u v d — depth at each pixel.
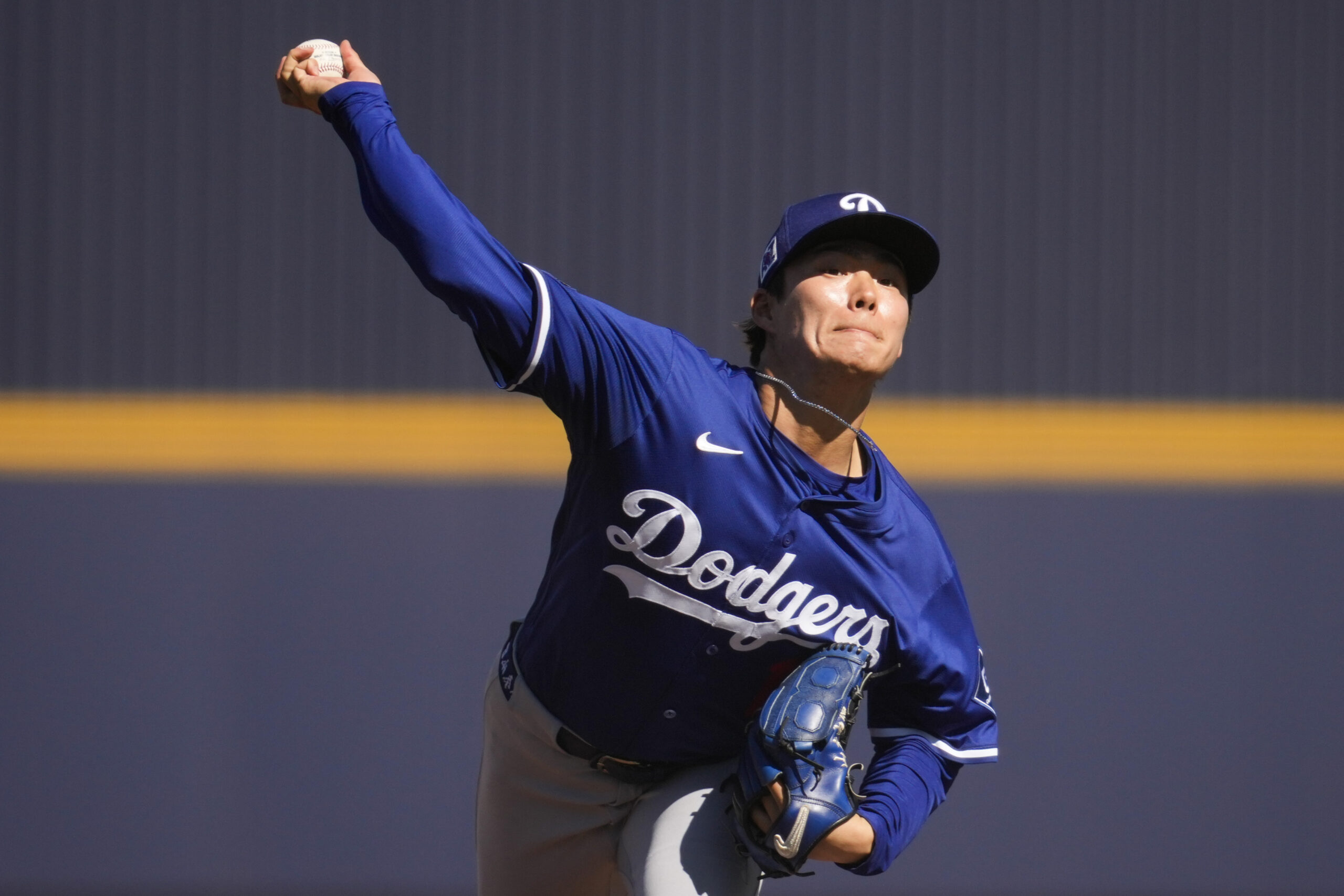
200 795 20.14
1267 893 20.05
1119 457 20.62
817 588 7.68
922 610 8.09
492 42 20.45
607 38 20.50
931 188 20.58
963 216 20.61
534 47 20.47
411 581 20.61
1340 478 20.61
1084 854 20.12
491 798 9.24
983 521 20.61
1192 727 20.36
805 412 7.72
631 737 8.27
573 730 8.41
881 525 7.74
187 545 20.53
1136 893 20.08
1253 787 20.25
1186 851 20.14
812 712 7.41
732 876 8.10
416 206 6.97
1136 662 20.44
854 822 7.48
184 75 20.62
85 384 20.61
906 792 7.99
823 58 20.50
